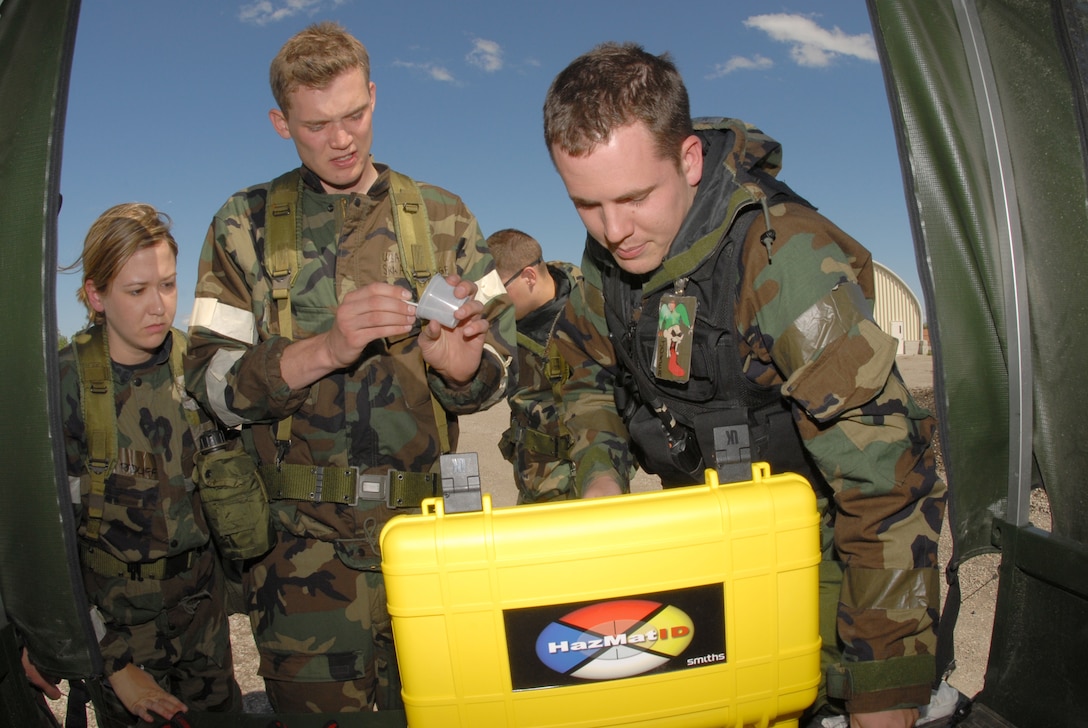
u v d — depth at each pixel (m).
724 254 1.63
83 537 2.34
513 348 2.23
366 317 1.83
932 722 1.92
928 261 1.79
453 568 1.34
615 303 1.88
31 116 1.67
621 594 1.35
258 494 2.04
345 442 2.06
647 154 1.48
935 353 1.81
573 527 1.34
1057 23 1.58
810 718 1.93
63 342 2.92
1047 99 1.69
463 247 2.19
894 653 1.51
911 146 1.79
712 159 1.69
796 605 1.42
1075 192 1.68
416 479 2.09
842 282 1.50
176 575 2.41
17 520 1.73
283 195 2.13
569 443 2.74
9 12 1.69
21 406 1.69
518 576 1.34
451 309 1.83
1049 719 1.80
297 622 2.04
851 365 1.45
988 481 1.89
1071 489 1.77
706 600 1.38
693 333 1.68
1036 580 1.82
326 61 1.91
